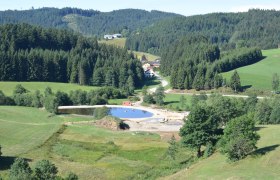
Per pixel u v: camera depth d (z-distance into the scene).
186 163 87.44
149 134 133.25
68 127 134.12
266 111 136.75
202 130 88.56
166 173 81.31
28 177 61.38
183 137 90.81
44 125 136.00
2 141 113.62
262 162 65.44
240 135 71.25
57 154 103.38
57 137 120.00
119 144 113.75
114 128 143.50
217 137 88.50
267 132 87.62
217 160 74.56
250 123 73.31
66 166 91.44
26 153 102.75
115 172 87.06
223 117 105.88
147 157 99.25
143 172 86.06
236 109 106.81
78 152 104.94
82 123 152.75
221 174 64.12
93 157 100.12
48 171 63.75
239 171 63.41
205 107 97.69
